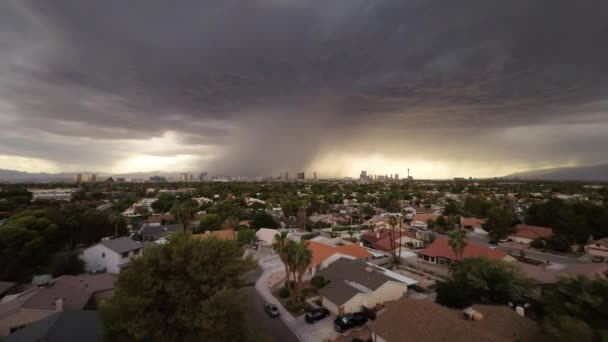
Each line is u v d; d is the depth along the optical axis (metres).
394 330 26.25
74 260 50.50
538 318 30.55
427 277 48.44
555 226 71.81
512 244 73.19
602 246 60.62
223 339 23.97
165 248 28.11
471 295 35.53
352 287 37.72
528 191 192.25
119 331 23.52
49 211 66.81
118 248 53.84
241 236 73.25
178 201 134.00
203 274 26.39
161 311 25.38
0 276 48.53
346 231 91.62
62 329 27.08
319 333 31.97
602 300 21.86
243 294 25.91
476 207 109.44
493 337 23.81
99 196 165.38
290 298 40.91
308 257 38.47
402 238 71.12
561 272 41.91
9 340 26.42
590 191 176.75
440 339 23.81
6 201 103.12
